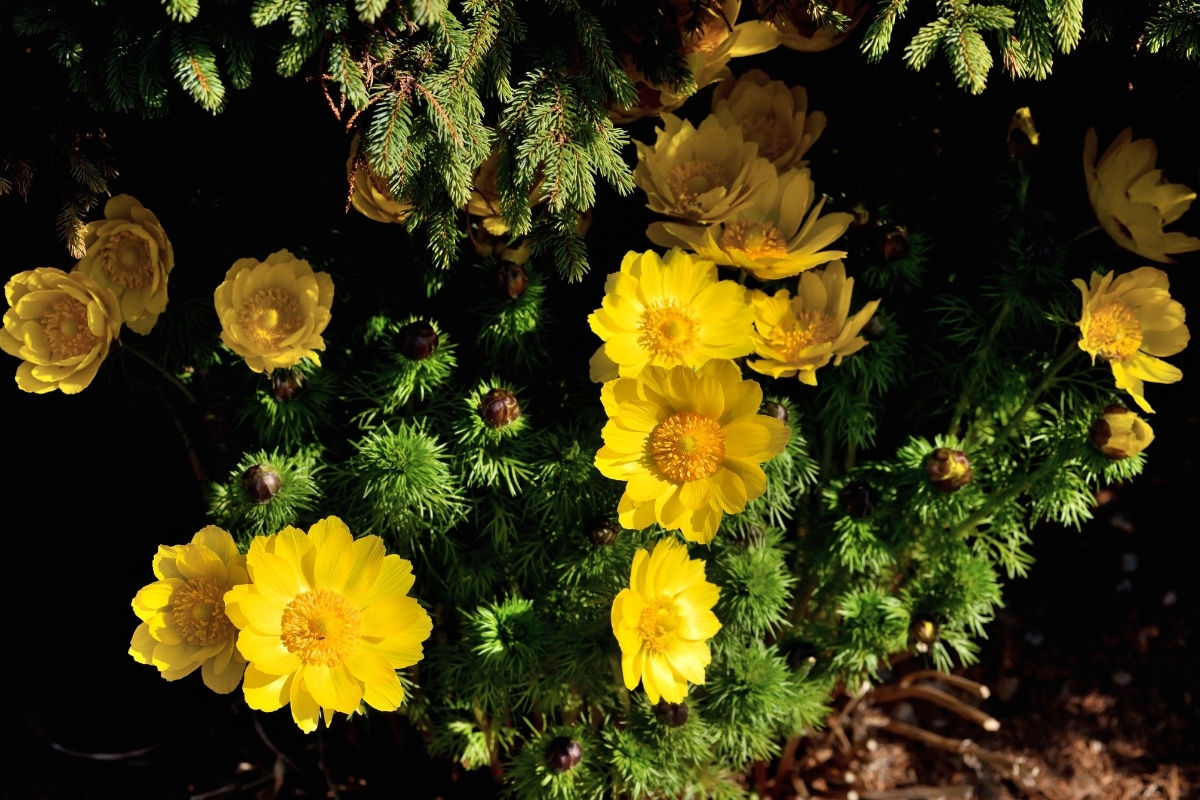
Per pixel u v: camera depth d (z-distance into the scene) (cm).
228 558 72
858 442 82
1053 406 83
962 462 77
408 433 76
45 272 74
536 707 83
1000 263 81
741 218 78
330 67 69
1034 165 83
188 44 69
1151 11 74
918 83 82
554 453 78
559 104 71
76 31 70
